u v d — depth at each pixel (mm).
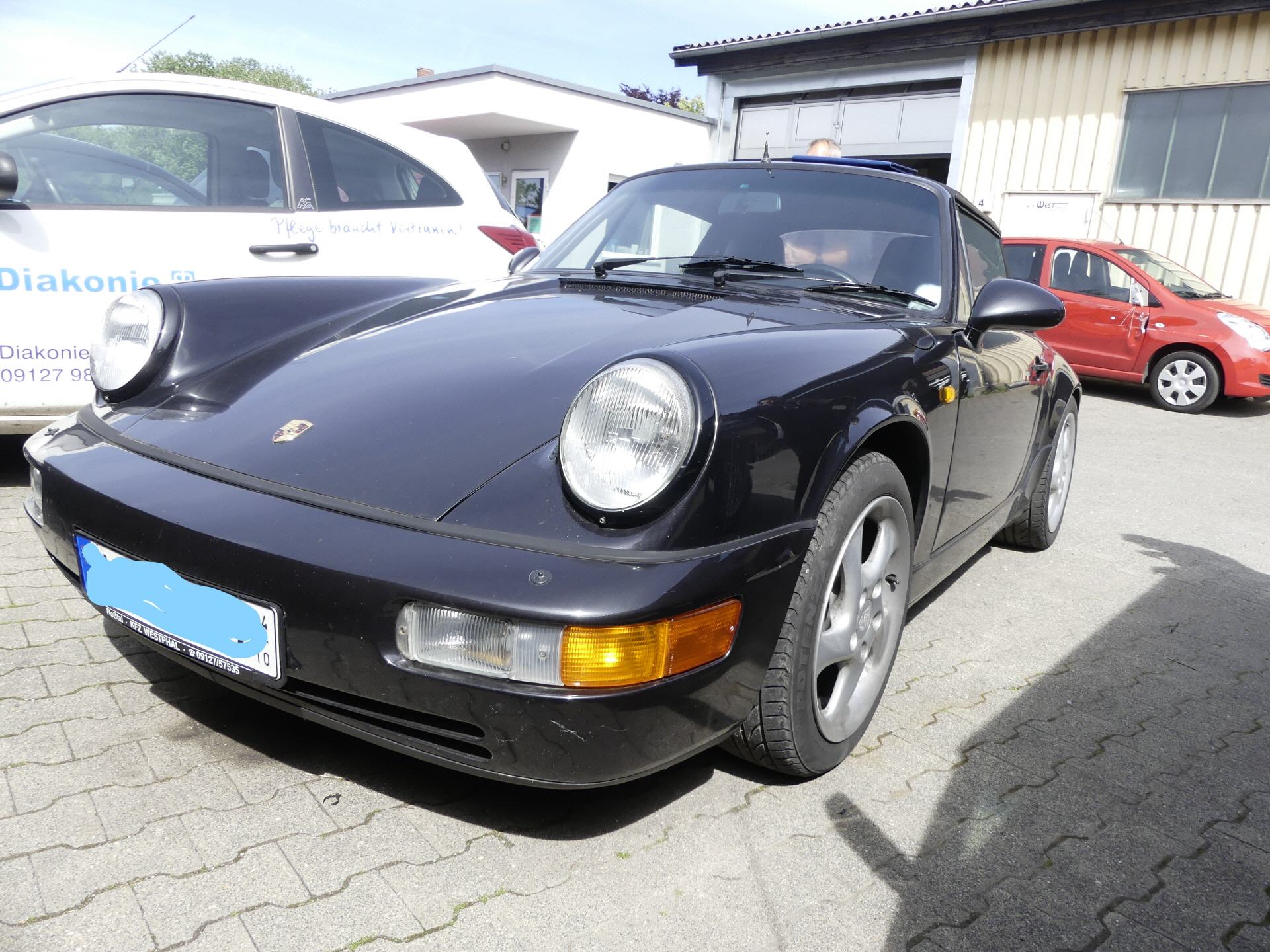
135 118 3678
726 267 2566
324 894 1521
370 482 1630
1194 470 6234
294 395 1932
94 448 1930
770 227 2713
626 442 1493
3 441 4238
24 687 2076
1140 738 2363
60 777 1759
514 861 1652
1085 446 6867
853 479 1862
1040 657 2850
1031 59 12469
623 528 1483
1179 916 1684
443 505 1555
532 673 1425
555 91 15625
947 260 2637
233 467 1744
